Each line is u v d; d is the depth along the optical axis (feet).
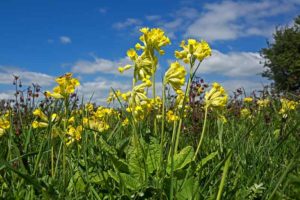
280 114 2.57
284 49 21.20
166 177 1.14
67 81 1.32
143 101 1.49
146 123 1.74
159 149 1.28
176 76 1.35
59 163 1.41
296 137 1.73
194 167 1.24
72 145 1.52
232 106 3.36
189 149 1.27
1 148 1.45
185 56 1.38
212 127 2.04
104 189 1.18
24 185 1.19
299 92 3.52
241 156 1.45
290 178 0.98
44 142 1.38
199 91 2.72
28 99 2.80
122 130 1.84
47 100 2.47
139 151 1.28
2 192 1.18
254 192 1.11
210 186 1.17
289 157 1.52
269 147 1.54
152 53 1.47
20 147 1.48
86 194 1.13
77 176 1.26
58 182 1.20
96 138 1.67
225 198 1.08
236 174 1.29
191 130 1.96
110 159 1.28
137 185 1.19
